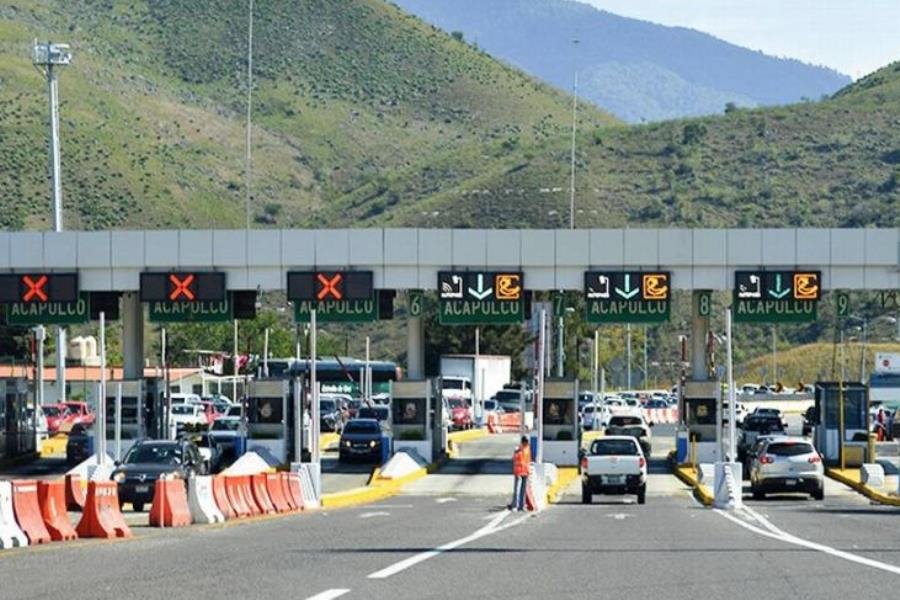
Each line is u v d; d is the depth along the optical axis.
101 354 123.12
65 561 54.69
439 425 162.38
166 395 156.75
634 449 111.94
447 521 84.88
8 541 61.84
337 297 142.12
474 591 44.09
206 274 142.50
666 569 51.84
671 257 141.50
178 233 143.12
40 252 143.62
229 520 86.31
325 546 62.59
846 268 141.12
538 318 139.75
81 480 100.19
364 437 158.75
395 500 116.44
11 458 147.75
